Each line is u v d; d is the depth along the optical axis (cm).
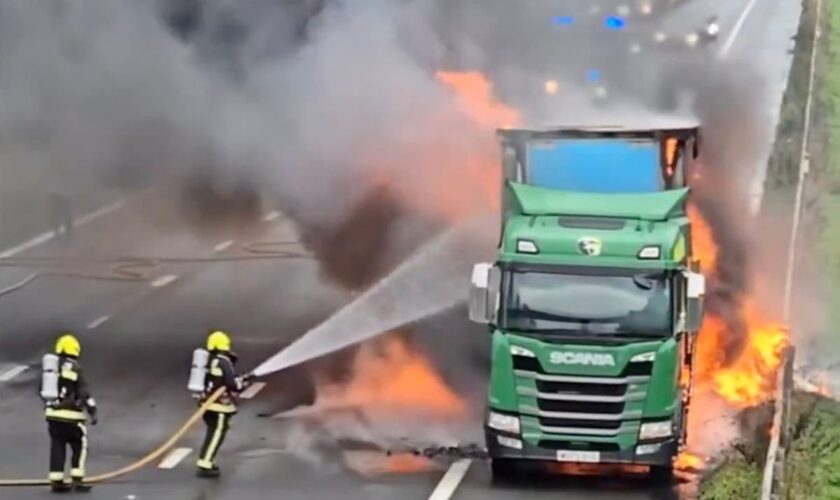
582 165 4369
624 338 3947
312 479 4056
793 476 3734
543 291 3984
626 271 3994
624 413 3931
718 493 3781
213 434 4066
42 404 4938
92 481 4006
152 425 4656
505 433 3959
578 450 3941
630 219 4125
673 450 3950
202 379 4078
